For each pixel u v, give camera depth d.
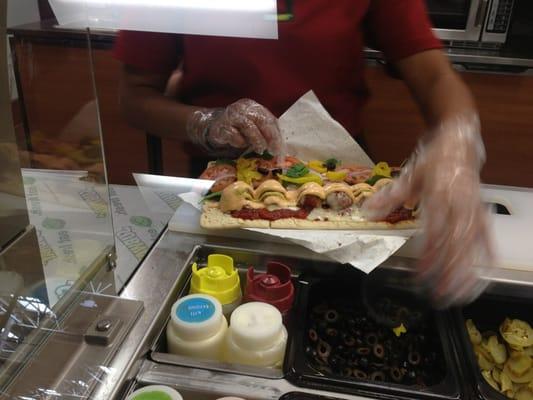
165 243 0.76
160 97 1.07
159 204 0.86
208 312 0.59
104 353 0.50
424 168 0.64
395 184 0.74
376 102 1.72
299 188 0.89
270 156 0.96
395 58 1.07
